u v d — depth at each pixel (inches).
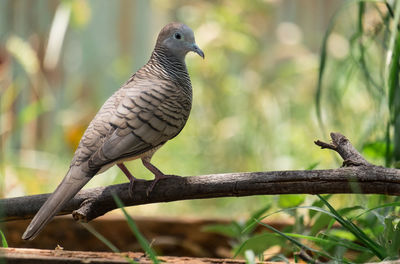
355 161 232.2
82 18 591.5
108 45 825.5
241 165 573.6
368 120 363.9
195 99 617.3
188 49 307.4
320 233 243.0
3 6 712.4
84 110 712.4
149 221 310.0
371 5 335.0
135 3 849.5
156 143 264.4
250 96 607.2
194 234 312.2
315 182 223.6
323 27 877.2
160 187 243.6
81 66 790.5
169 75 296.4
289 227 284.8
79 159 243.1
